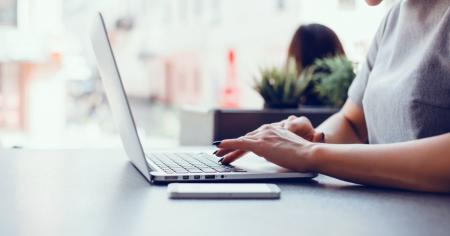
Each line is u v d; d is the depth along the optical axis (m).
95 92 3.90
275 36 3.94
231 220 0.55
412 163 0.71
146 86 4.35
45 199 0.65
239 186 0.68
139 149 0.75
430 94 0.91
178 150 1.15
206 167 0.84
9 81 3.75
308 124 1.03
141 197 0.66
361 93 1.19
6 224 0.53
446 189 0.70
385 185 0.72
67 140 3.87
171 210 0.59
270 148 0.79
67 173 0.85
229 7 4.30
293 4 3.73
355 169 0.73
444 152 0.70
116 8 4.20
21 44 3.73
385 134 1.04
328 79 2.15
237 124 2.03
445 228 0.52
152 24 4.35
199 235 0.49
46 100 3.83
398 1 1.13
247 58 4.09
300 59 2.29
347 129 1.19
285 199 0.66
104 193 0.69
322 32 2.29
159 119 4.34
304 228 0.52
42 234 0.49
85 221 0.54
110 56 0.74
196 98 4.39
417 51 0.99
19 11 3.70
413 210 0.60
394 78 1.01
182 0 4.39
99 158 1.05
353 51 2.56
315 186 0.75
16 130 3.79
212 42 4.39
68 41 3.79
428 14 0.99
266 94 2.12
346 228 0.52
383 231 0.51
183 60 4.40
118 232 0.50
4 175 0.83
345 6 3.05
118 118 0.89
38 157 1.06
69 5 3.78
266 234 0.50
